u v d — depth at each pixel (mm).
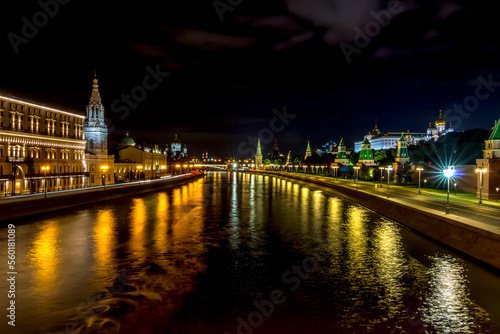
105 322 21516
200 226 51062
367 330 20719
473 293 25875
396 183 118625
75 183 90625
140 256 35094
